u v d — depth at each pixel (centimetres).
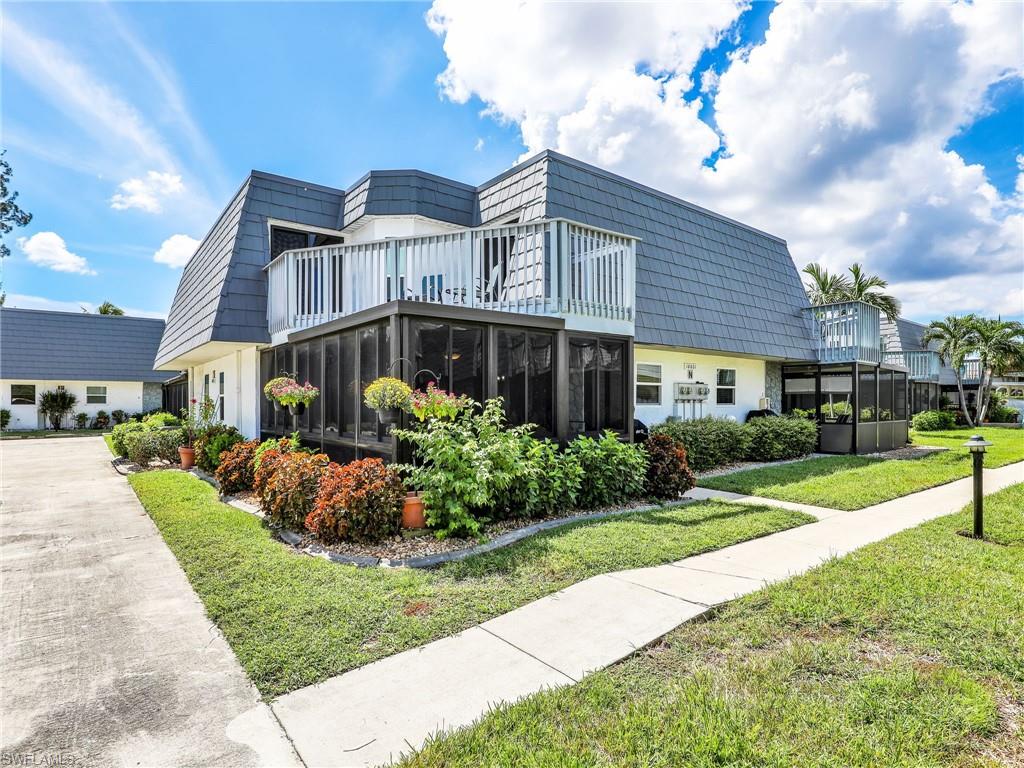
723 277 1285
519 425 702
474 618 356
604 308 808
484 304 764
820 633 330
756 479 902
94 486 950
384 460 638
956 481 920
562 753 225
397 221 1028
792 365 1509
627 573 440
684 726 240
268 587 412
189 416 1327
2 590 427
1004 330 2492
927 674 280
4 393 2450
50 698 277
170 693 279
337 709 262
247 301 968
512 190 1009
